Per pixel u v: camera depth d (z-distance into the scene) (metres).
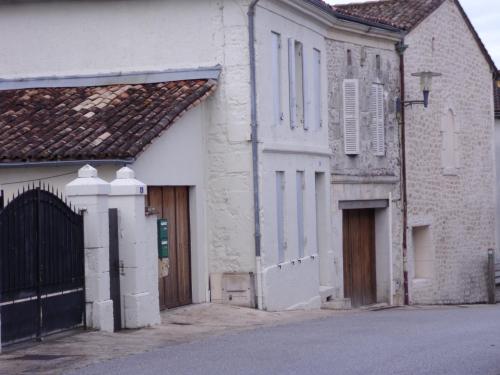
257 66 19.86
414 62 28.44
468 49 31.95
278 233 21.08
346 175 25.20
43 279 13.64
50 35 21.06
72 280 14.28
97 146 17.38
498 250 35.22
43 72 21.09
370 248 26.92
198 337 14.75
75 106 19.42
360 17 25.00
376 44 26.64
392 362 11.80
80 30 20.84
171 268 18.84
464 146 31.53
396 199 27.56
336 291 24.70
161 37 20.27
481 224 32.59
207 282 19.75
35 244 13.43
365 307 25.78
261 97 20.05
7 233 12.84
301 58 22.58
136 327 15.37
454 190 30.78
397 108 27.66
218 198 19.84
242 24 19.73
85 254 14.58
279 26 21.14
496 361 11.88
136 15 20.45
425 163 29.03
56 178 17.81
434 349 13.01
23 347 13.07
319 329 16.03
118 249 15.34
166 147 18.41
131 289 15.36
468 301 31.47
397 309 24.50
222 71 19.81
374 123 26.42
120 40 20.56
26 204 13.25
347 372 11.05
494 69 33.75
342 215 25.31
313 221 23.33
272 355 12.52
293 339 14.37
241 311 19.00
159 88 19.62
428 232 29.20
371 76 26.33
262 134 20.00
